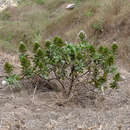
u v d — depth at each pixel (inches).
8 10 552.1
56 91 132.7
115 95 132.1
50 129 97.1
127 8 293.6
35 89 124.5
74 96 126.0
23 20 485.7
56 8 500.7
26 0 588.1
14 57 190.2
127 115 109.6
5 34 426.9
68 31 344.8
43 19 458.9
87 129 96.9
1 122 100.5
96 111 114.6
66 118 106.4
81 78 136.4
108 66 116.5
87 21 332.8
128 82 150.7
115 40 273.3
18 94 128.3
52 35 370.9
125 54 237.1
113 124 101.6
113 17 294.8
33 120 103.8
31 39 361.7
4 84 136.9
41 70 115.3
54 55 114.8
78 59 112.4
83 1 404.2
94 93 130.3
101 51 118.5
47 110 113.4
